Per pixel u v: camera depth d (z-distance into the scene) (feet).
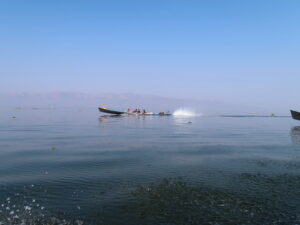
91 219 29.78
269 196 36.24
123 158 60.29
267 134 110.83
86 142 85.35
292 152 67.77
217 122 188.65
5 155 63.00
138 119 219.20
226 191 38.19
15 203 33.83
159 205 33.42
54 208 32.48
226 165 53.62
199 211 31.78
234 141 88.48
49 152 67.21
